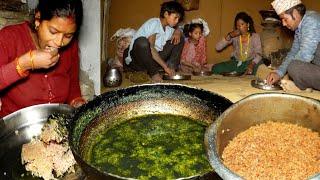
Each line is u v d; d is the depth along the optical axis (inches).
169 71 204.7
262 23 244.5
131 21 244.2
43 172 76.5
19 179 75.4
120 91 96.7
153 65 204.4
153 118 100.8
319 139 76.2
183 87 98.7
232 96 169.6
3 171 76.8
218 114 92.4
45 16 80.4
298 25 170.2
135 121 99.6
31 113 89.7
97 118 92.4
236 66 228.8
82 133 84.9
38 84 99.3
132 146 89.7
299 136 77.8
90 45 154.0
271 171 67.7
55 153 79.4
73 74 110.7
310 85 171.5
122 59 223.3
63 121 85.0
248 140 77.7
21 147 84.7
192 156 85.4
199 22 234.7
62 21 79.8
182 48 223.5
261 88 181.2
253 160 71.3
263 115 82.4
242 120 79.7
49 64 84.5
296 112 80.3
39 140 83.0
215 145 62.6
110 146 89.4
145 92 100.7
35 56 82.3
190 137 92.9
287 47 245.9
